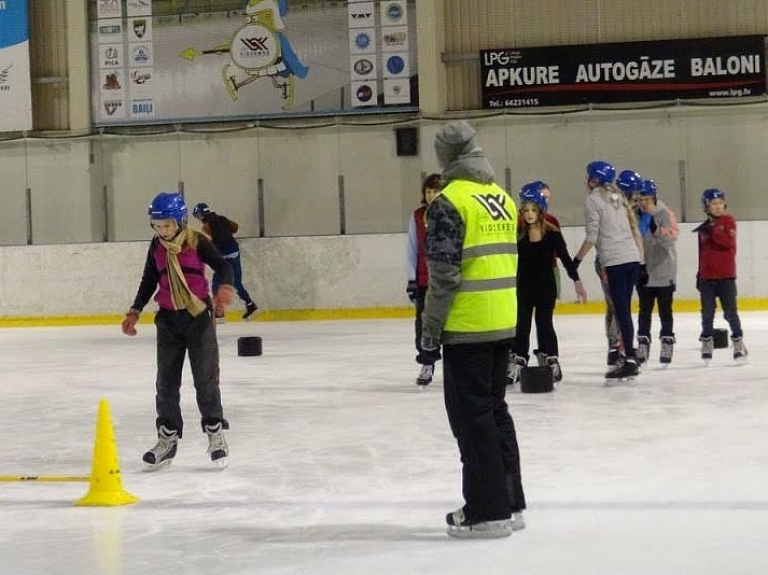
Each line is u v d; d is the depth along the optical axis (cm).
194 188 2509
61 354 1725
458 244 552
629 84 2378
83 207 2523
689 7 2384
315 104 2467
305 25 2459
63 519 654
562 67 2395
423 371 1188
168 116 2509
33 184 2530
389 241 2292
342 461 809
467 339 559
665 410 994
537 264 1170
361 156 2459
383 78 2447
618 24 2402
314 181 2475
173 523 638
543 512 630
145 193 2519
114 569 544
